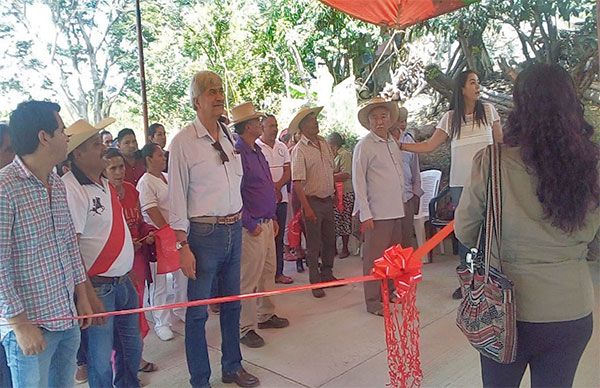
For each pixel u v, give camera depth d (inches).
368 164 162.2
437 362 130.0
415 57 344.5
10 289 76.0
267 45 423.2
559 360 68.2
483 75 311.6
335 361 135.6
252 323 147.9
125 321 109.8
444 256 228.5
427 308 167.2
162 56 462.3
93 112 487.2
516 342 66.7
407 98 347.9
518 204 65.1
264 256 147.8
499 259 68.0
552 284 66.0
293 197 217.0
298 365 134.9
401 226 169.9
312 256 187.9
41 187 80.4
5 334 80.7
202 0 446.0
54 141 79.9
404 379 77.5
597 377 112.8
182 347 151.1
